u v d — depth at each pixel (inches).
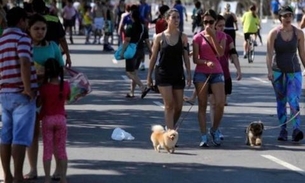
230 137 673.6
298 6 1628.9
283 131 659.4
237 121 769.6
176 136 590.9
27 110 450.9
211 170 536.4
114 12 2206.0
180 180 504.1
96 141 642.2
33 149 491.8
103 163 554.6
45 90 461.7
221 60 644.7
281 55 645.9
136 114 802.8
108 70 1311.5
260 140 623.2
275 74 649.6
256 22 1509.6
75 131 691.4
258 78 1197.1
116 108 847.7
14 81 450.9
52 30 557.6
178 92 604.1
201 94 613.0
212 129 630.5
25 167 524.4
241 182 500.7
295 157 587.5
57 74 462.9
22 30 460.4
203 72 610.5
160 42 596.1
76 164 549.3
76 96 474.3
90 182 493.4
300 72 652.1
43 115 466.3
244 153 600.4
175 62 598.9
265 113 829.8
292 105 647.8
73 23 2054.6
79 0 2989.7
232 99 948.6
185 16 3257.9
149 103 892.6
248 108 868.6
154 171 530.3
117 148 612.7
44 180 490.3
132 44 925.8
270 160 574.6
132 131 695.1
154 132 603.5
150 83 611.5
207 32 608.1
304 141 657.6
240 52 1769.2
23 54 446.0
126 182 495.5
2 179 483.8
